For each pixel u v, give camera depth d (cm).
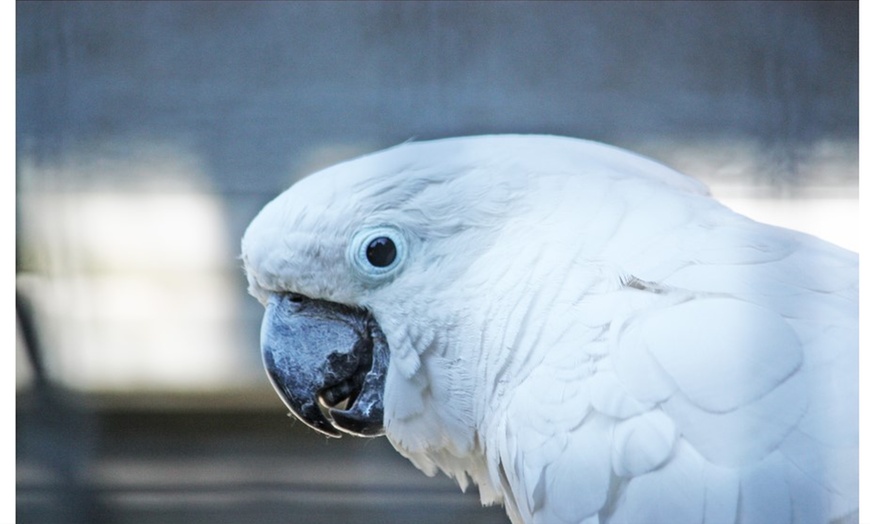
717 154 565
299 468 619
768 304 232
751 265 241
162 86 586
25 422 622
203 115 589
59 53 583
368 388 286
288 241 277
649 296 240
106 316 631
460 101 566
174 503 618
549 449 238
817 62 562
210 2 579
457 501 604
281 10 579
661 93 564
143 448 632
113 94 589
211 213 615
